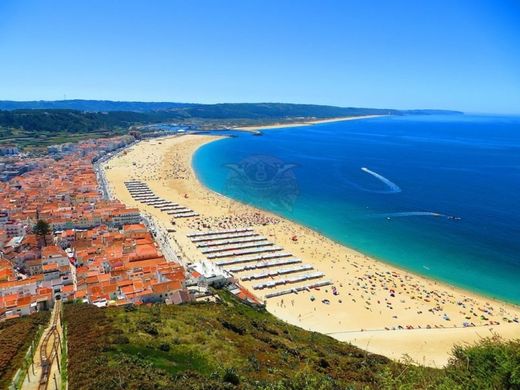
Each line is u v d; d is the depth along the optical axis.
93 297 89.25
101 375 40.00
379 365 60.41
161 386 38.53
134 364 43.97
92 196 183.12
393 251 139.75
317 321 93.81
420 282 117.25
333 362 59.69
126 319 61.19
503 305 105.56
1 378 41.91
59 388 39.50
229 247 133.75
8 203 167.50
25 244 125.06
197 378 42.94
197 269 111.81
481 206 190.62
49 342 52.34
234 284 106.81
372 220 170.88
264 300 102.38
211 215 169.75
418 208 187.88
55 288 96.38
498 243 145.38
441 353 78.88
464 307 103.31
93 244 124.00
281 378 45.72
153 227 146.75
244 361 51.31
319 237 150.38
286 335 73.50
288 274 118.12
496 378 30.42
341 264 127.50
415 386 31.73
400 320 95.81
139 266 106.19
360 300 104.88
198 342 55.41
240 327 67.88
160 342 52.97
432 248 141.88
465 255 136.00
